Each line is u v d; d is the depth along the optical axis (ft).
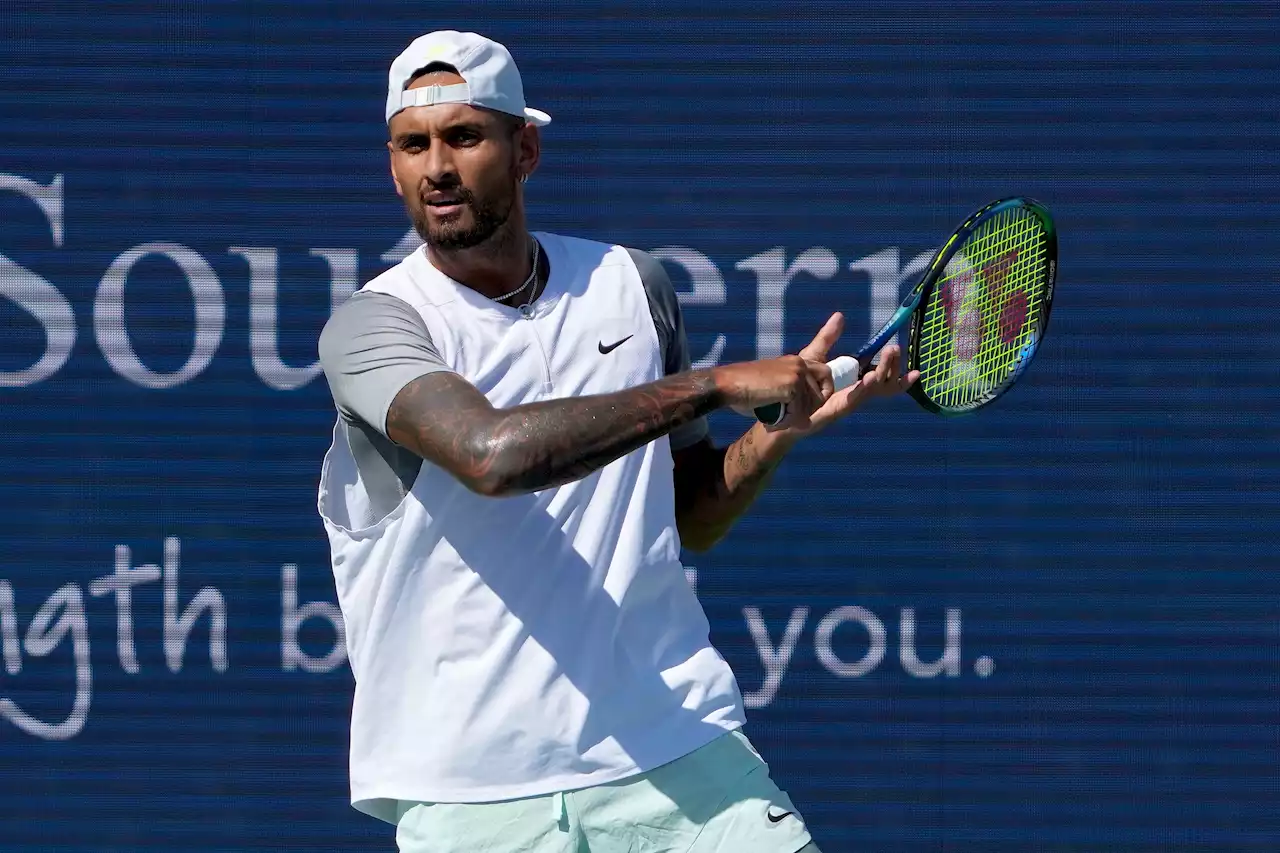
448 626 35.60
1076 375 66.80
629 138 66.64
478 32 66.59
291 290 66.49
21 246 66.13
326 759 66.64
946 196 66.64
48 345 66.13
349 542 36.14
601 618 35.83
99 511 66.18
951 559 66.74
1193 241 66.69
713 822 36.88
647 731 36.52
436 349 35.68
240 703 66.49
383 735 36.35
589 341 36.99
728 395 32.53
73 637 66.18
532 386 36.29
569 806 35.99
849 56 66.64
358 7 66.54
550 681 35.58
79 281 66.18
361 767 36.50
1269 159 66.54
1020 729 66.80
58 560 66.13
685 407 32.27
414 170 35.32
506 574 35.53
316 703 66.64
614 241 66.64
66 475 66.18
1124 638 66.80
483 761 35.58
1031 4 66.54
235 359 66.44
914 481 66.85
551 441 31.35
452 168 35.04
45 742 66.13
